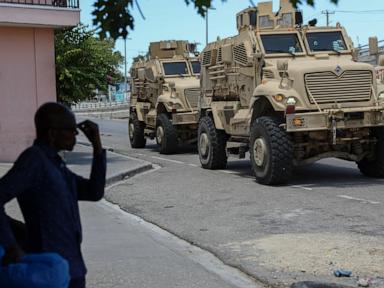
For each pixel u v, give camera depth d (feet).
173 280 20.56
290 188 39.78
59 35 62.34
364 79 41.01
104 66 64.90
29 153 11.82
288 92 40.06
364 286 18.88
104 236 27.81
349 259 21.95
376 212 30.86
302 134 40.60
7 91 55.67
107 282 20.35
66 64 62.08
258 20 47.26
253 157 42.32
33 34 56.24
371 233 26.13
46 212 11.71
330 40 46.01
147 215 32.76
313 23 47.14
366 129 41.06
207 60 53.83
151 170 53.67
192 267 22.24
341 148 42.09
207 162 52.13
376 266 21.03
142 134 80.18
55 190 11.78
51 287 10.46
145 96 78.59
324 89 40.45
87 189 13.03
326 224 28.35
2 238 11.09
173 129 68.13
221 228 28.63
